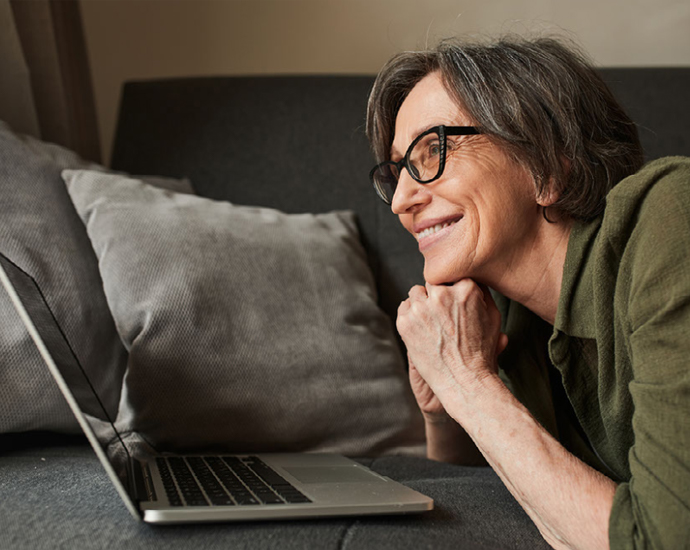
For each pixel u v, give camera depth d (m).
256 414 1.21
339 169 1.81
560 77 0.95
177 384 1.16
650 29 2.15
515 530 0.79
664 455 0.67
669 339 0.71
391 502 0.76
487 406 0.85
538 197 0.94
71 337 1.19
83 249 1.30
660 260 0.73
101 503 0.77
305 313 1.33
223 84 1.89
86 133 2.11
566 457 0.76
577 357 0.95
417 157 0.99
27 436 1.17
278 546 0.66
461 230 0.97
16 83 1.63
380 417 1.31
